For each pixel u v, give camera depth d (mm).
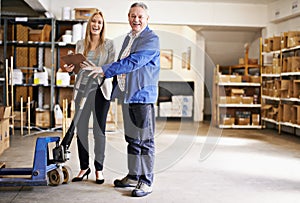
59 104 8828
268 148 6477
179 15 9570
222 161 5344
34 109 8523
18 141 6777
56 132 7949
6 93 7445
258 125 9352
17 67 8539
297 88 7742
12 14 9547
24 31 8469
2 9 9523
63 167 4074
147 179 3760
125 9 9344
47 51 8805
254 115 9383
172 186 4035
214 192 3846
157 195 3717
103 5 9312
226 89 9711
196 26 9938
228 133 8430
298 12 8344
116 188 3920
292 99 7773
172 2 9555
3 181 3633
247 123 9352
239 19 9711
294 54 8359
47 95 8828
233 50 12258
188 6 9586
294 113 7809
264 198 3672
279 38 8797
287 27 9234
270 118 8961
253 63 9945
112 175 4422
